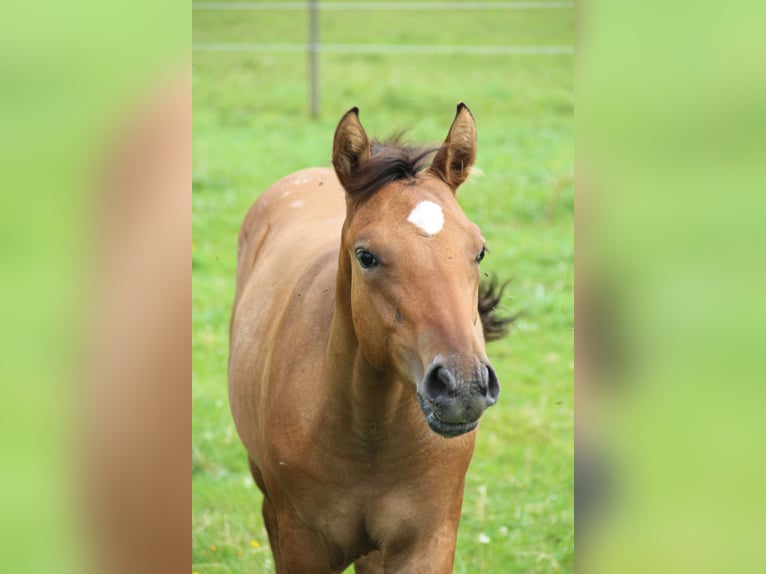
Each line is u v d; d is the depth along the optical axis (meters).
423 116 11.79
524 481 5.52
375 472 3.48
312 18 12.01
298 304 3.84
